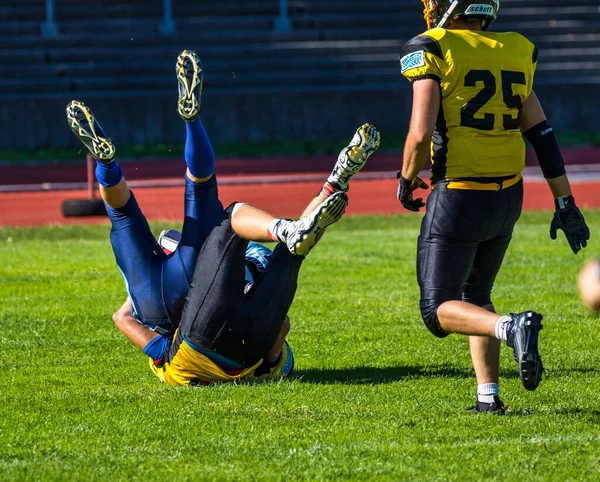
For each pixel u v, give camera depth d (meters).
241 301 14.19
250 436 12.06
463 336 18.77
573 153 76.62
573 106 88.19
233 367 14.80
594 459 11.03
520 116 12.89
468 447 11.51
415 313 21.12
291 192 56.03
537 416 12.88
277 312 14.30
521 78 12.45
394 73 90.00
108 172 15.12
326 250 31.25
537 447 11.48
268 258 15.80
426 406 13.42
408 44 12.39
